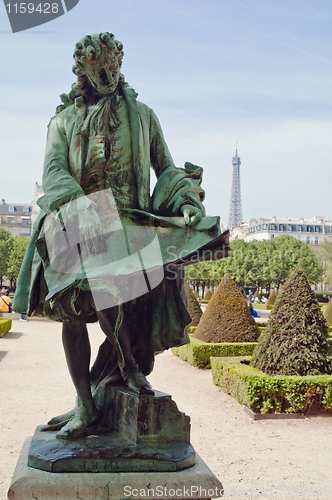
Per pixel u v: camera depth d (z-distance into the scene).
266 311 31.41
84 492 1.94
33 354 11.44
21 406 6.72
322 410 6.81
